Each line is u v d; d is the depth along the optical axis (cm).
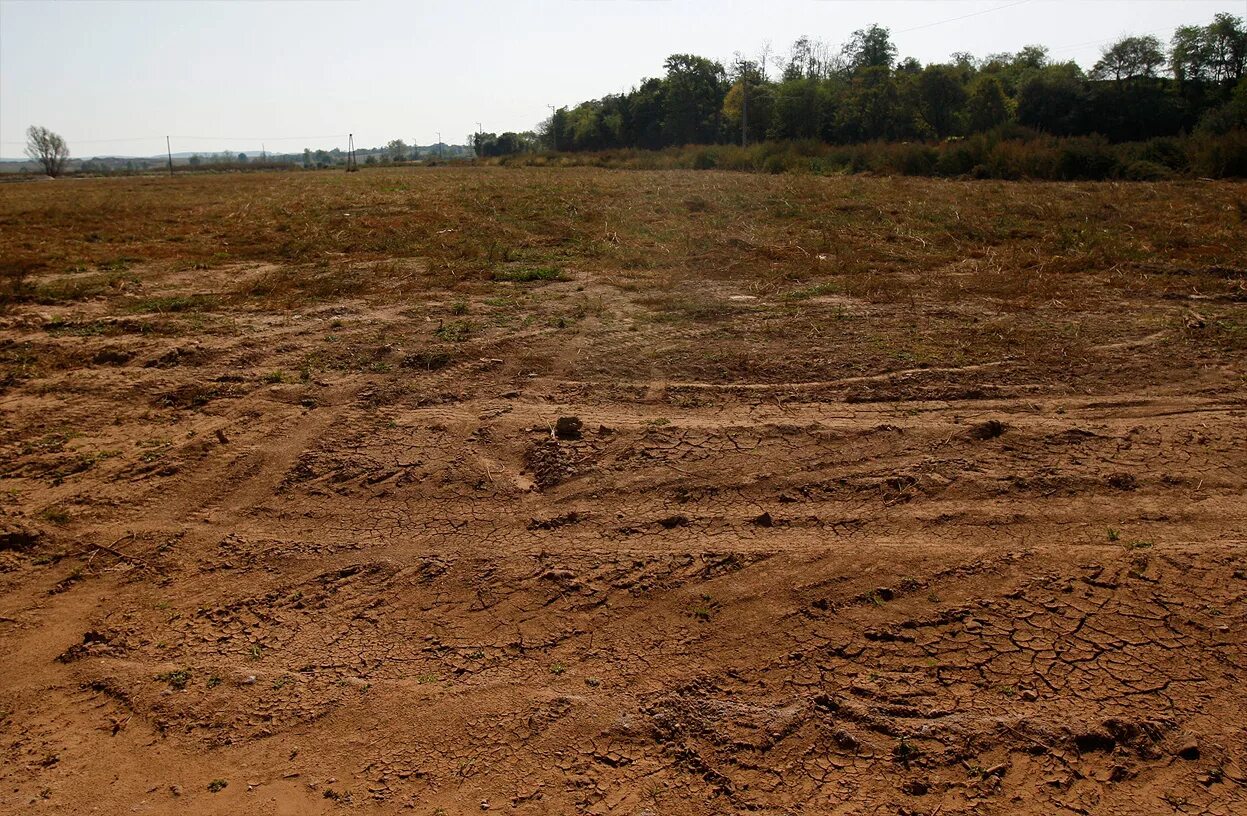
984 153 2459
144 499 464
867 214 1427
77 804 283
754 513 434
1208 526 407
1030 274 918
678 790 282
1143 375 587
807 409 542
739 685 326
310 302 824
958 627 348
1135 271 918
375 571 403
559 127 7994
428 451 503
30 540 429
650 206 1567
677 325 724
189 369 632
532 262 1025
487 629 362
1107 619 348
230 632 367
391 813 276
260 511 454
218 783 290
